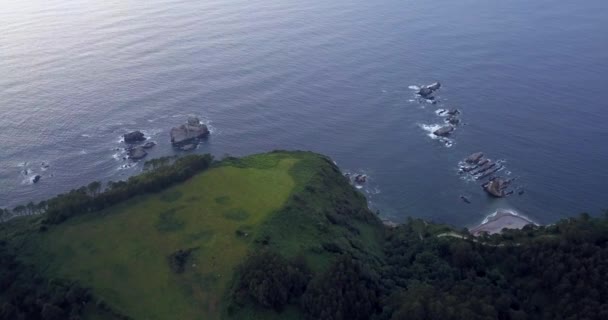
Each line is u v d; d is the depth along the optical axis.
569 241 121.38
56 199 150.62
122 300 114.12
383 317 108.50
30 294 113.06
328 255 128.00
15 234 134.25
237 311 109.94
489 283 122.69
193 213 140.25
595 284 108.56
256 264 114.25
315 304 107.94
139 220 137.88
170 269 122.00
